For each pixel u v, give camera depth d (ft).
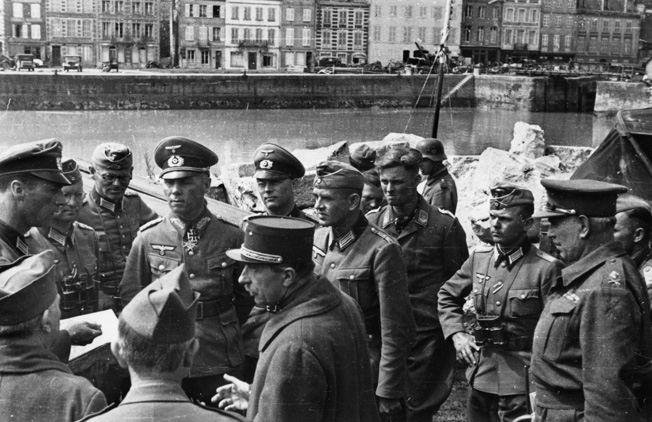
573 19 273.33
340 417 11.84
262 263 11.89
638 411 12.45
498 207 16.66
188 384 16.42
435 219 19.67
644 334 12.80
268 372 11.62
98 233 21.04
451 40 260.83
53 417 10.88
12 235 14.99
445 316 17.76
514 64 249.14
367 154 22.15
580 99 210.59
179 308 9.34
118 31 247.50
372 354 16.67
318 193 16.28
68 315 18.43
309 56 258.98
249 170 36.19
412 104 211.20
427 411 18.92
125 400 9.21
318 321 11.84
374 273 16.24
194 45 252.01
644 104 191.11
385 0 257.34
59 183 15.03
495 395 16.98
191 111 187.21
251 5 253.24
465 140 136.26
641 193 24.29
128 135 129.39
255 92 197.67
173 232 17.06
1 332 11.09
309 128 152.46
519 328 16.61
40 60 230.27
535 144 44.73
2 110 169.68
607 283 12.66
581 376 13.04
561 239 13.46
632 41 278.46
